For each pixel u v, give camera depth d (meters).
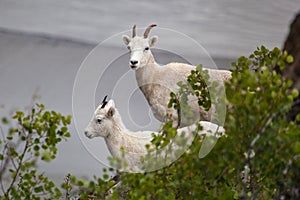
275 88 12.35
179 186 13.17
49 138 13.33
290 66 14.26
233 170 13.45
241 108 12.48
